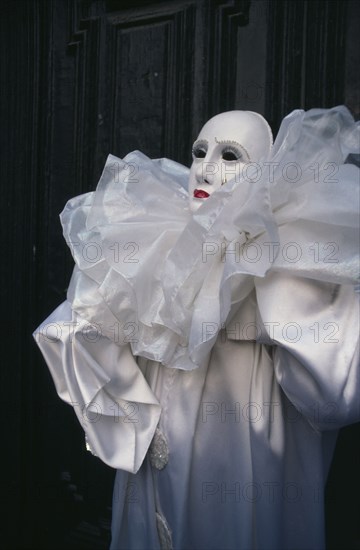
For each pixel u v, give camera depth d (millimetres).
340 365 898
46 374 1798
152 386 1116
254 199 878
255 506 1028
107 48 1648
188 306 968
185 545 1058
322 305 931
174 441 1054
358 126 969
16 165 1789
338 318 930
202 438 1049
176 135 1568
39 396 1807
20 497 1832
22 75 1759
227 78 1508
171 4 1564
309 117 932
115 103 1646
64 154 1732
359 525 1398
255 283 942
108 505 1709
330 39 1379
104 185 1102
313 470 1044
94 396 1046
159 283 1020
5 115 1793
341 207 893
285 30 1428
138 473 1125
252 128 1041
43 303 1783
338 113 938
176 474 1049
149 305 1007
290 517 1066
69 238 1091
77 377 1049
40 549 1820
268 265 876
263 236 929
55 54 1722
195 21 1533
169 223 1058
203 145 1055
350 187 907
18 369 1814
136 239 1028
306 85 1407
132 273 999
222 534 1059
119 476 1169
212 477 1049
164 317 980
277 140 937
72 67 1715
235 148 1024
